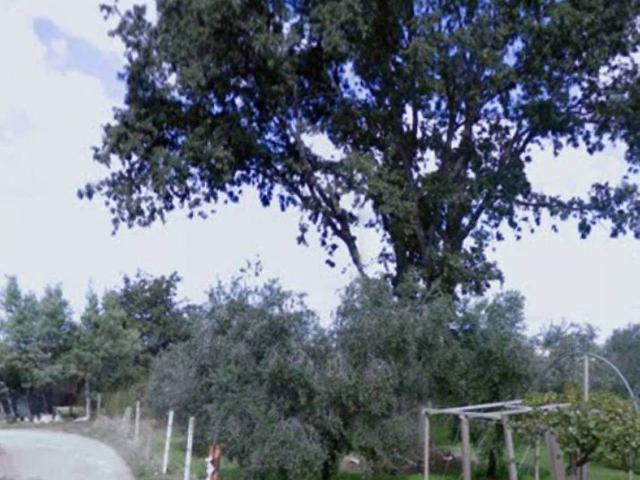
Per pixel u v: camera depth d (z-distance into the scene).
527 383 21.02
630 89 27.41
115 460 24.20
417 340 18.91
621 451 11.30
